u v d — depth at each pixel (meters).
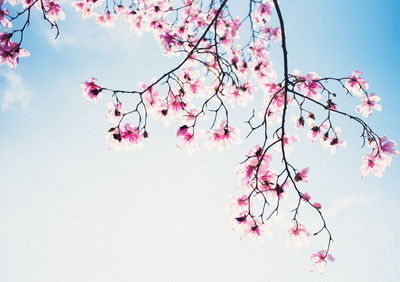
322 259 2.21
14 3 2.82
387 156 2.34
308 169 2.41
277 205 2.15
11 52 2.29
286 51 2.13
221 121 2.56
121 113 2.43
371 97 2.74
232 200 2.62
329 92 2.45
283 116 2.14
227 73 2.48
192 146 2.61
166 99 2.61
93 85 2.42
